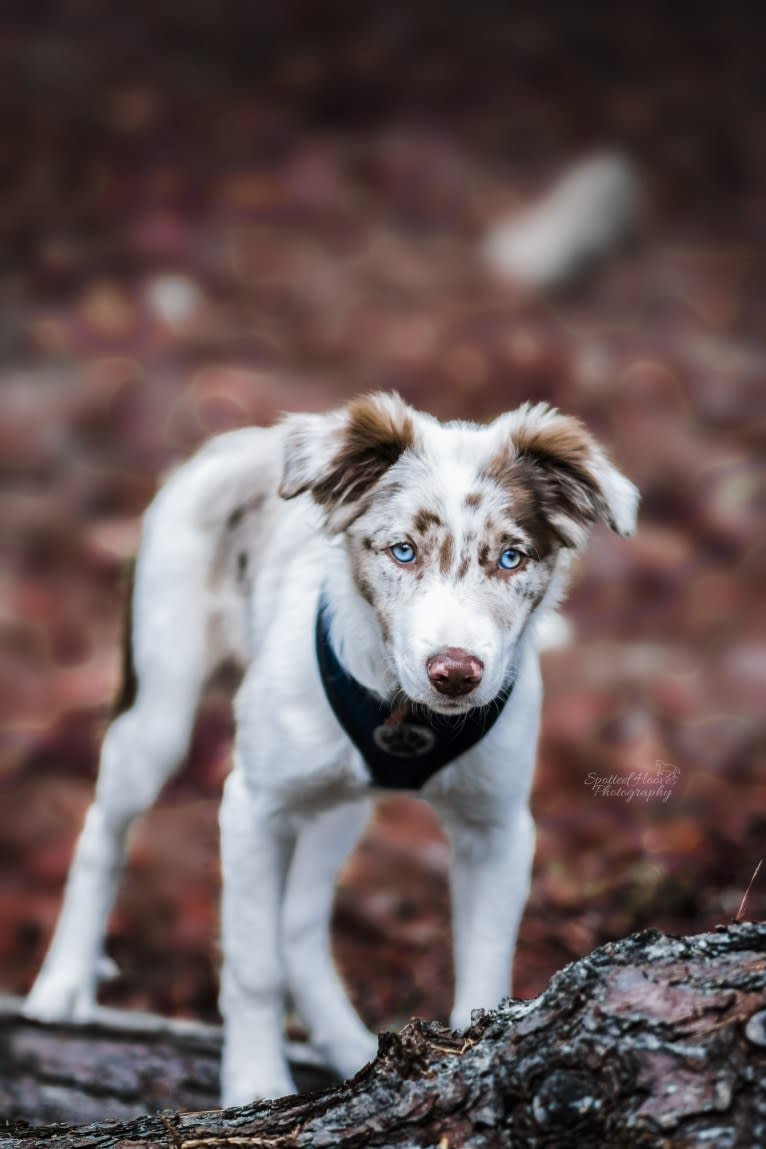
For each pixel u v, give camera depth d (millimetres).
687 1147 2811
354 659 4766
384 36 26391
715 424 15914
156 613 6121
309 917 6016
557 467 4785
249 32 26250
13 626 11773
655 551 12891
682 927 6164
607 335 18000
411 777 4898
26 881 8414
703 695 10328
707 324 18500
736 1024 2902
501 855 5039
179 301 18234
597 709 9953
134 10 26438
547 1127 2961
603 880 6730
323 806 5199
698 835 7027
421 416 5078
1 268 19234
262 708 5059
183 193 21281
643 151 23266
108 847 6469
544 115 24109
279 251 19891
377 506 4656
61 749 9758
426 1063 3232
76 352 17031
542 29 26594
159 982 7094
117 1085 5141
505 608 4523
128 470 14672
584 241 19609
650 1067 2918
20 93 23844
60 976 6336
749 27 26812
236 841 5156
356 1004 6543
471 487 4590
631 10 27094
